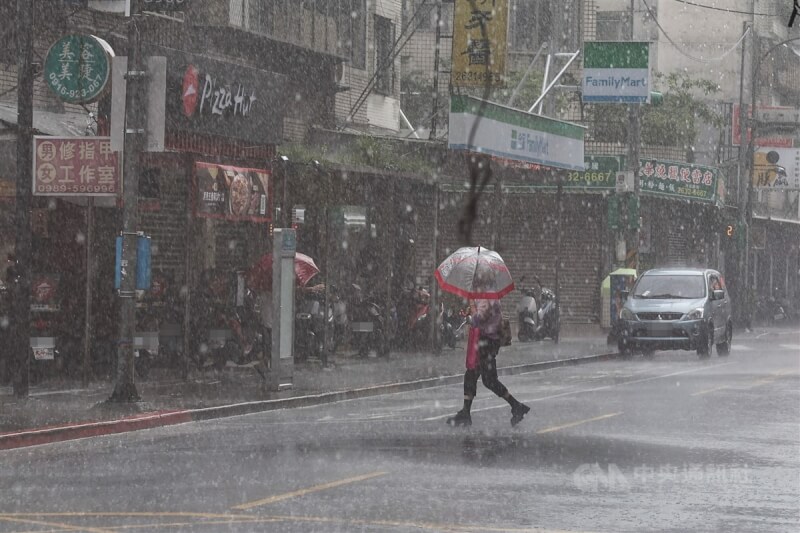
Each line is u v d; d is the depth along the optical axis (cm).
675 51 10431
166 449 2386
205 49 4772
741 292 8819
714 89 9088
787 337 7662
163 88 3016
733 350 6181
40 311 3609
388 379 3981
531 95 7806
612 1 9638
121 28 4216
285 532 1548
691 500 1822
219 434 2650
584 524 1625
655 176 7969
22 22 3083
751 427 2773
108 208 3788
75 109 4094
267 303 3894
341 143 5194
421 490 1884
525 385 4000
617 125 8538
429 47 7806
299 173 4400
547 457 2266
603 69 5975
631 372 4609
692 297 5500
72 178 3391
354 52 6256
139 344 3778
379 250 5366
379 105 6594
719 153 9519
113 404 2959
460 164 5238
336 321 4903
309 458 2245
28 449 2419
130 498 1802
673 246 8906
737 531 1594
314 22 5284
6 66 3931
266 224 4428
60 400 3147
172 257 4031
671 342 5341
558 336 6200
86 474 2048
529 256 7812
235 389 3538
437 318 5222
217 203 3834
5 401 3088
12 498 1803
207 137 3806
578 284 7838
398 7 6731
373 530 1566
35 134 3497
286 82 4169
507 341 2802
